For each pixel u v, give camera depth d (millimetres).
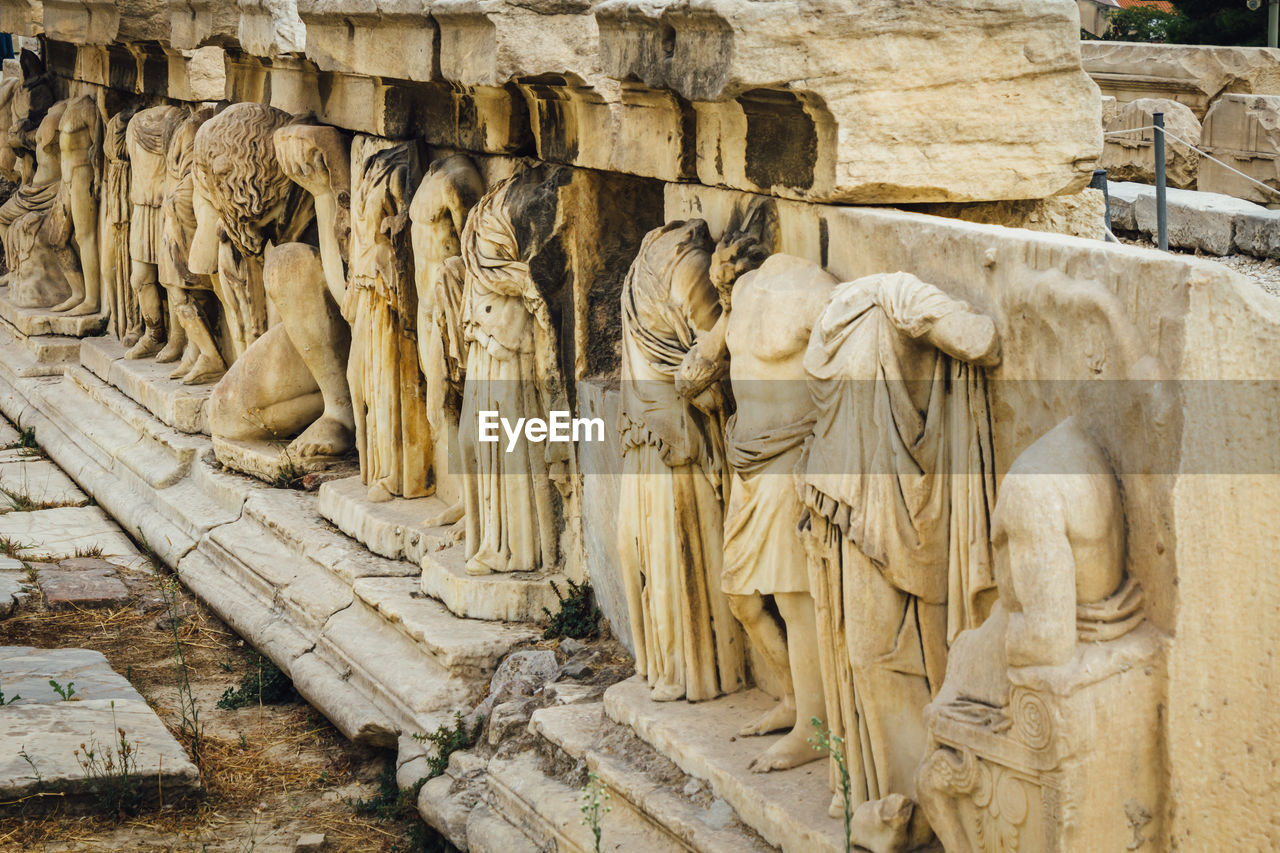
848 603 3652
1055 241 3250
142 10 9516
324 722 6219
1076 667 2898
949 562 3578
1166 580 2924
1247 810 2957
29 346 11766
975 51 4082
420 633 5758
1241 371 2854
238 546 7434
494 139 5980
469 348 5895
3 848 4867
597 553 5586
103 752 5359
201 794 5359
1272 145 10938
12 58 20000
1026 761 2973
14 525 8836
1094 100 4227
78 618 7402
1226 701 2939
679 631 4758
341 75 7262
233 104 8133
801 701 4203
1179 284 2873
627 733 4719
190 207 9219
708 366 4418
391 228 6629
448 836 4973
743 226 4488
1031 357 3275
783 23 3924
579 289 5582
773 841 3924
